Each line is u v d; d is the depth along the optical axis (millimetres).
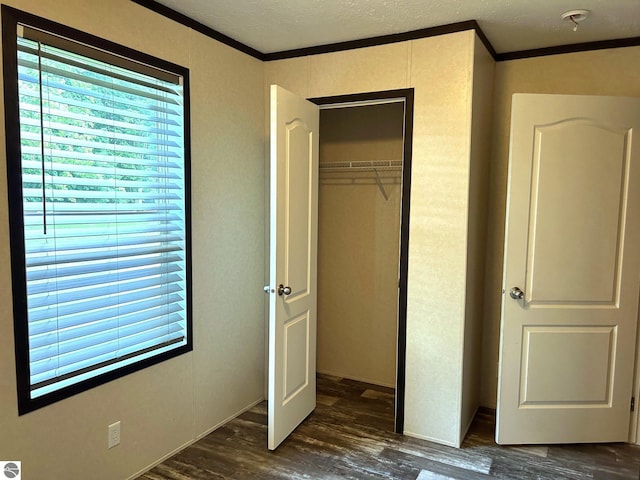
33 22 1749
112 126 2109
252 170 3049
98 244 2061
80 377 2020
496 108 3076
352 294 3723
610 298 2646
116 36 2080
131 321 2244
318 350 3906
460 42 2500
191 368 2623
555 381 2676
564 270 2627
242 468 2414
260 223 3164
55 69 1848
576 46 2848
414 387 2748
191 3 2281
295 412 2812
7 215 1706
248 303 3088
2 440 1731
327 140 3715
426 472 2395
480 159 2775
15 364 1755
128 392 2240
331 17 2443
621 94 2793
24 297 1773
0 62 1656
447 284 2621
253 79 3016
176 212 2502
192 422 2658
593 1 2205
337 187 3703
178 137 2475
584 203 2594
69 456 1975
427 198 2639
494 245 3137
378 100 2766
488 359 3209
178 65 2416
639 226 2609
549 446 2701
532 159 2586
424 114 2623
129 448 2262
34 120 1795
